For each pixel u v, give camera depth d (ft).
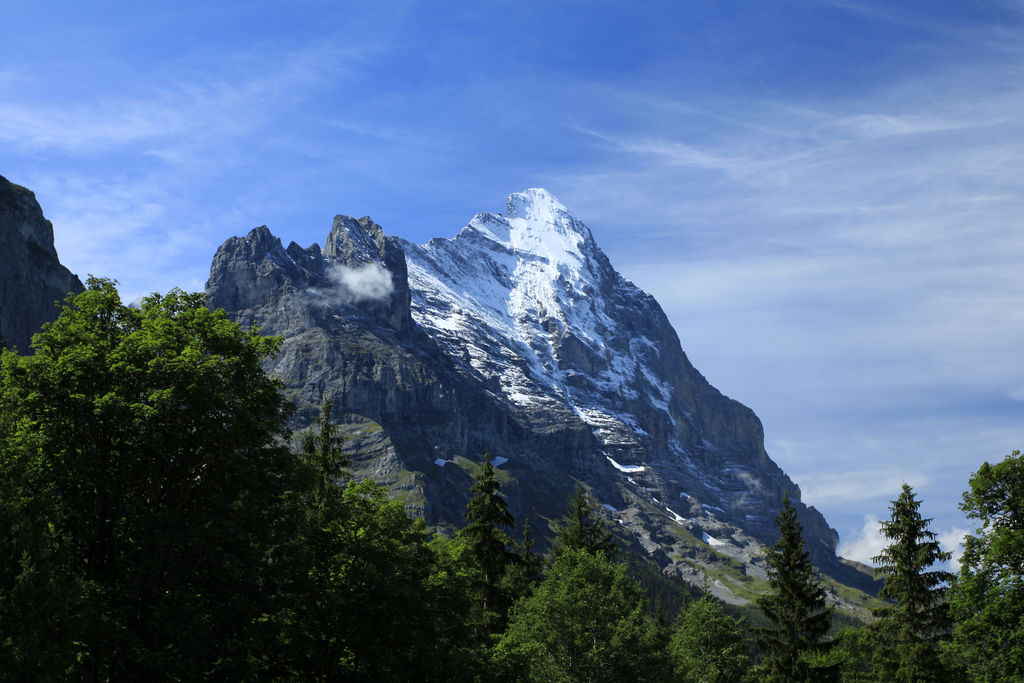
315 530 187.83
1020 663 187.52
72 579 141.69
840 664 288.71
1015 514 199.93
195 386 167.02
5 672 126.93
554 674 244.83
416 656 186.29
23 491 149.59
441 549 254.68
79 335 176.86
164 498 174.09
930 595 263.90
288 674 176.76
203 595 164.96
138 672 150.51
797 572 305.32
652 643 260.62
